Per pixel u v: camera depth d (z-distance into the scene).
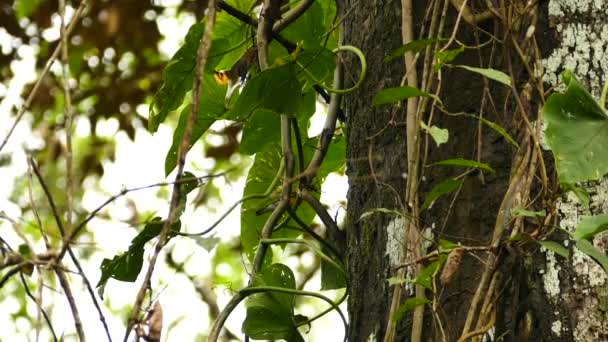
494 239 3.77
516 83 3.90
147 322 3.79
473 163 3.79
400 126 4.06
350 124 4.21
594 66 3.88
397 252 4.00
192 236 4.23
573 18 3.91
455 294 3.87
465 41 3.98
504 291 3.80
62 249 3.81
